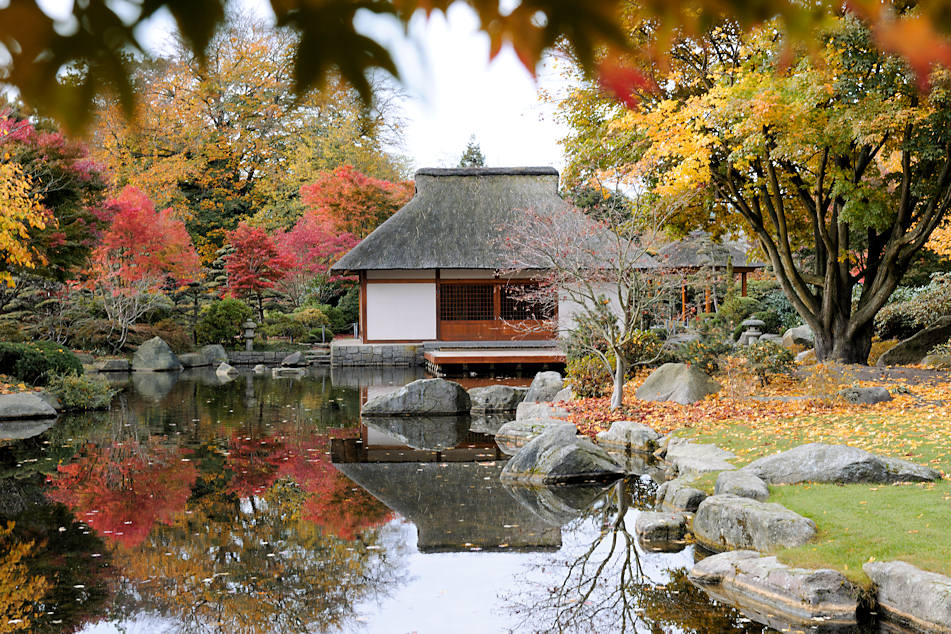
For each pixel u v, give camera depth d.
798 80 10.32
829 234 13.58
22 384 13.62
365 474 8.56
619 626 4.46
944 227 14.17
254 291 26.42
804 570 4.68
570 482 8.08
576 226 13.76
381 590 5.12
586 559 5.72
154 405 14.14
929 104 10.21
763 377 11.68
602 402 11.50
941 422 8.45
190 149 32.19
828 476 6.39
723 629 4.37
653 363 13.20
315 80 0.72
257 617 4.69
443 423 12.10
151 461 9.24
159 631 4.46
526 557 5.80
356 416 12.82
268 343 25.53
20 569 5.55
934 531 5.02
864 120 10.16
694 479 7.13
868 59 10.00
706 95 11.45
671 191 11.52
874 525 5.23
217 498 7.54
